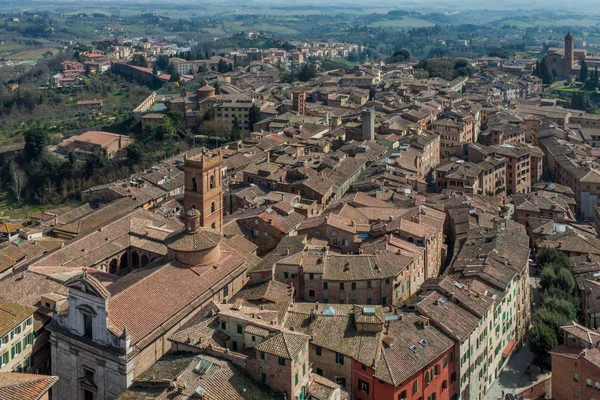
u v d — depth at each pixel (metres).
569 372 139.75
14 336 130.12
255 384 114.19
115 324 123.06
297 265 156.62
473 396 143.75
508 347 164.00
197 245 147.00
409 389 124.06
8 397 94.69
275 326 120.94
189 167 174.38
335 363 127.25
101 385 124.12
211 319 127.25
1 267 177.12
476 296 149.00
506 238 186.62
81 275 123.12
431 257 183.00
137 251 182.25
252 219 192.62
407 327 134.50
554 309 166.75
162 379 112.56
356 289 156.38
